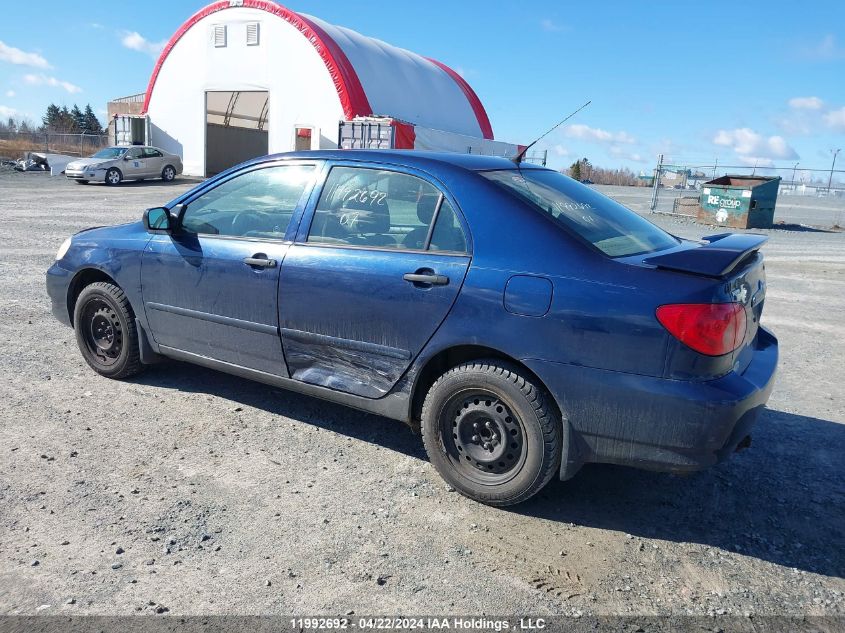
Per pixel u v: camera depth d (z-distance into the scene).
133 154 28.62
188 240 4.53
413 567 2.99
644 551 3.19
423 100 36.25
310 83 31.45
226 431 4.29
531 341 3.26
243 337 4.29
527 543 3.22
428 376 3.78
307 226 4.07
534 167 4.26
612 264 3.23
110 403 4.65
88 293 5.01
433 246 3.63
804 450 4.38
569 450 3.29
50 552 2.97
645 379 3.07
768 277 11.65
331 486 3.67
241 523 3.27
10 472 3.65
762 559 3.16
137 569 2.89
